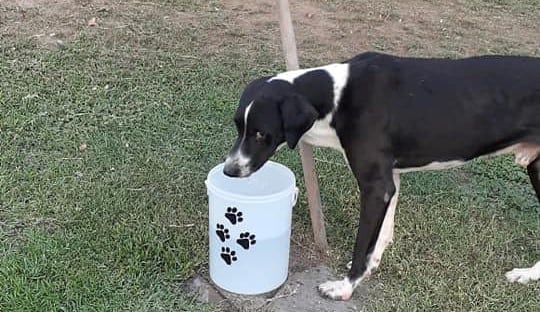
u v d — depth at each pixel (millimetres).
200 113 4344
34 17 5316
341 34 5594
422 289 3221
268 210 3035
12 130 4059
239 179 3230
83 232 3369
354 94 2963
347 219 3613
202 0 5930
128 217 3484
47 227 3414
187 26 5418
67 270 3164
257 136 2910
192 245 3359
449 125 2998
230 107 4410
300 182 3814
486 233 3562
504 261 3418
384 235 3182
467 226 3600
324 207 3680
